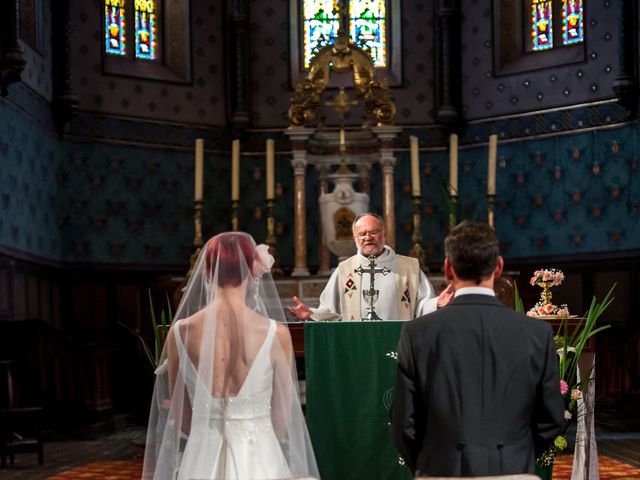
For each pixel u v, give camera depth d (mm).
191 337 3777
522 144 13594
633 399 11297
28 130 11828
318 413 4910
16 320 11164
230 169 14016
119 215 13250
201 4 14086
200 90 13992
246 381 3746
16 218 11352
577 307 13062
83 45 13164
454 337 3387
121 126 13352
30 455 9531
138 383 12414
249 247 3900
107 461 9000
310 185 13930
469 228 3502
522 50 13867
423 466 3375
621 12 12570
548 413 3381
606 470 8047
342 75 14164
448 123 13883
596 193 13023
